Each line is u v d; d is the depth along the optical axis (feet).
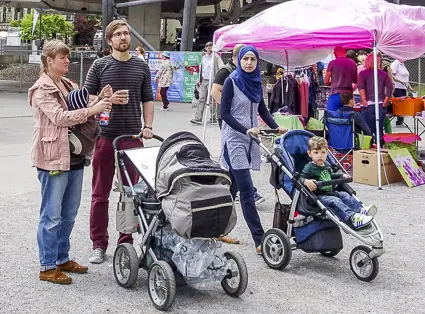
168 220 14.67
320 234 17.67
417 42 32.89
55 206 15.85
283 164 18.20
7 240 20.12
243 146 19.27
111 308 14.79
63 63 15.56
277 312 14.92
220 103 19.49
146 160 16.48
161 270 14.66
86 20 197.98
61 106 15.33
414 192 30.27
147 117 18.15
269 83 51.80
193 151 14.84
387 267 18.70
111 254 18.98
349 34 30.94
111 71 17.65
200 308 14.96
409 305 15.66
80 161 16.31
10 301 14.99
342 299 15.96
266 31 33.55
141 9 97.40
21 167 32.12
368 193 29.78
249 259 19.13
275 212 18.80
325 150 17.95
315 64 44.27
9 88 95.76
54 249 16.28
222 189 14.56
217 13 113.39
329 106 35.45
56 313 14.38
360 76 35.04
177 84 76.59
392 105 37.78
